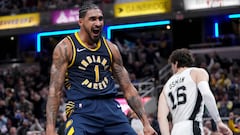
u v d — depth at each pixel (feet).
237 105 59.26
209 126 40.68
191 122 16.93
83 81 15.47
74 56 15.38
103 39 15.98
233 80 71.00
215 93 63.26
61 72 15.29
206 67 72.08
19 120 61.57
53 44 93.50
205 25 95.14
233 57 89.40
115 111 15.67
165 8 82.33
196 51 91.09
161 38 93.04
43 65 86.99
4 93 72.13
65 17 87.20
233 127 41.42
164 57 89.10
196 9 80.94
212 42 93.25
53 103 15.10
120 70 16.19
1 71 91.97
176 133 16.93
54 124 14.99
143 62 83.10
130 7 84.07
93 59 15.51
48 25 88.38
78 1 87.45
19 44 103.35
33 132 49.65
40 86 80.43
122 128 15.64
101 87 15.56
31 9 90.07
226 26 95.91
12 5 95.55
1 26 91.81
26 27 89.86
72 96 15.53
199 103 17.11
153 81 72.02
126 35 101.40
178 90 17.46
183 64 17.90
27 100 71.41
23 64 98.73
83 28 15.47
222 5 79.92
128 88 16.26
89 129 15.23
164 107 17.80
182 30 96.27
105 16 84.94
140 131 29.22
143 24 84.28
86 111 15.31
